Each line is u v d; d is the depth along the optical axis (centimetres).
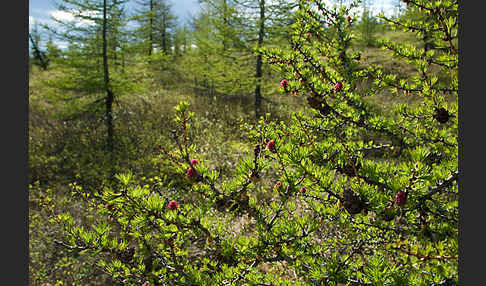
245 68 1271
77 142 962
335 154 191
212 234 204
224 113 1192
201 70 1531
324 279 179
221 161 730
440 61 198
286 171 181
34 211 598
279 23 1109
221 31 1219
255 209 204
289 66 212
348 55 265
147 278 227
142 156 831
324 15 255
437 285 142
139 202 179
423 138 214
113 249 226
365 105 228
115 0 876
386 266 161
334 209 198
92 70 915
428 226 188
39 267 467
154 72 1983
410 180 141
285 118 1008
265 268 360
